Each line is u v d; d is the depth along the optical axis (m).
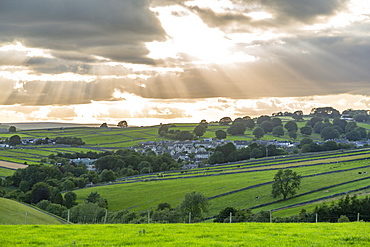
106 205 171.25
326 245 40.41
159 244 40.62
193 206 129.25
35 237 44.59
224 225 55.88
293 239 43.69
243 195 167.88
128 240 42.88
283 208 140.25
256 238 44.09
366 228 53.25
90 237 44.81
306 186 168.62
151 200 175.12
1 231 48.44
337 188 159.88
